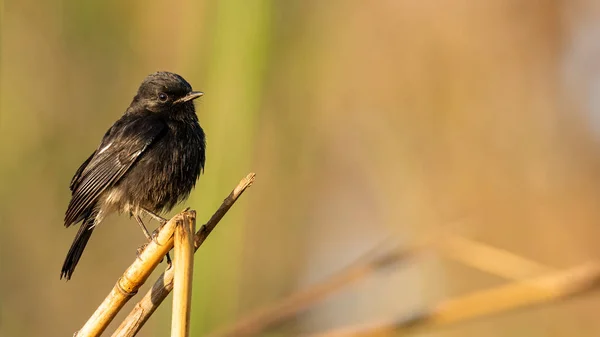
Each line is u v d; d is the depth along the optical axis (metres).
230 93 9.55
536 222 13.75
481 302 8.43
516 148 14.27
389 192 14.13
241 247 9.34
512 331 13.04
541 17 14.50
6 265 13.19
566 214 13.78
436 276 13.48
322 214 14.11
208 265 9.15
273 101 13.39
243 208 9.39
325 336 8.64
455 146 14.34
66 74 14.02
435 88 14.49
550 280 8.30
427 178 14.17
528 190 14.07
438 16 14.57
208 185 9.38
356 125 14.39
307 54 13.58
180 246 6.45
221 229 9.26
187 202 11.44
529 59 14.52
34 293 13.39
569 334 12.88
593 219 13.73
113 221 14.12
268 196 13.60
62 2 14.10
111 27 14.11
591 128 14.24
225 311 9.13
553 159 14.22
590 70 14.34
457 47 14.52
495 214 13.86
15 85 13.52
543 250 13.63
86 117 14.07
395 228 13.84
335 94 14.25
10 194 13.34
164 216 10.71
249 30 9.64
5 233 13.19
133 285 6.74
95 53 14.13
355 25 14.50
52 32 13.98
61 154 13.88
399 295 13.38
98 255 13.96
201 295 9.08
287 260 13.64
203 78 10.34
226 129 9.45
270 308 9.02
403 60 14.54
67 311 13.52
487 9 14.57
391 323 8.51
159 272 12.63
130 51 14.01
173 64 13.68
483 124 14.40
